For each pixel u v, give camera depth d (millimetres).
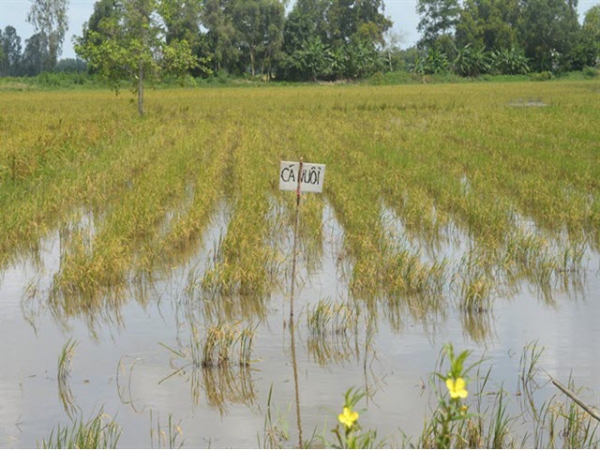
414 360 7422
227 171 19156
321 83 95062
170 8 34500
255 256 10492
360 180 16578
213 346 7359
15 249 11906
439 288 9773
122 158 19531
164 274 10523
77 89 72438
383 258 10578
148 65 34969
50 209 14258
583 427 5883
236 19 97062
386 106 39469
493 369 7168
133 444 5625
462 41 109062
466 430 5566
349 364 7320
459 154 20656
